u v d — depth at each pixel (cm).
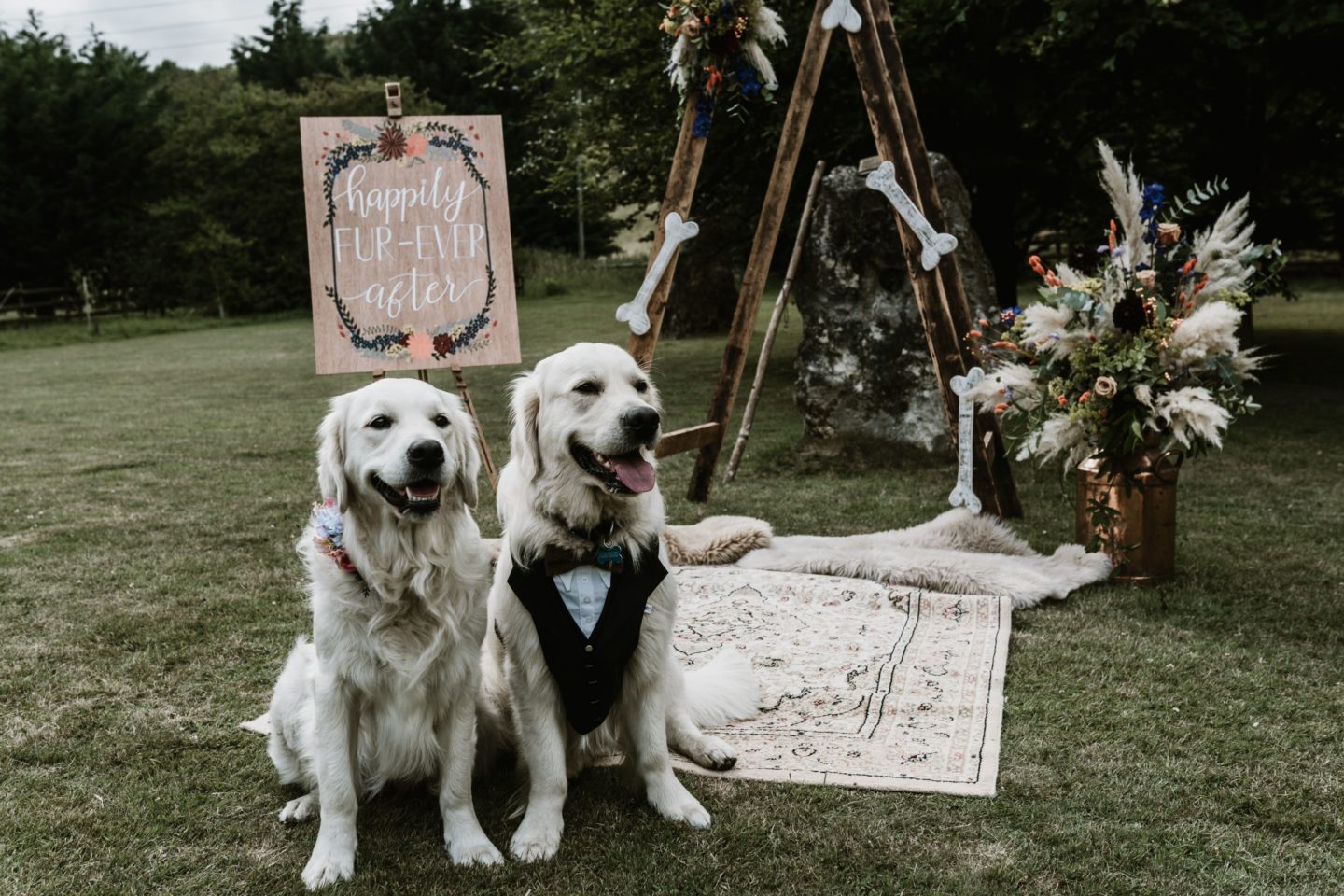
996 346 559
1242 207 520
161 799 325
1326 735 354
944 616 482
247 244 3462
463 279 552
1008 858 284
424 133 544
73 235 3472
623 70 1294
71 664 436
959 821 304
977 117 1180
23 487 793
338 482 291
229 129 3544
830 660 436
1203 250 521
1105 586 527
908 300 810
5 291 3456
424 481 280
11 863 289
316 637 292
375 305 539
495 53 1683
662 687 327
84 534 649
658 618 325
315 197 529
